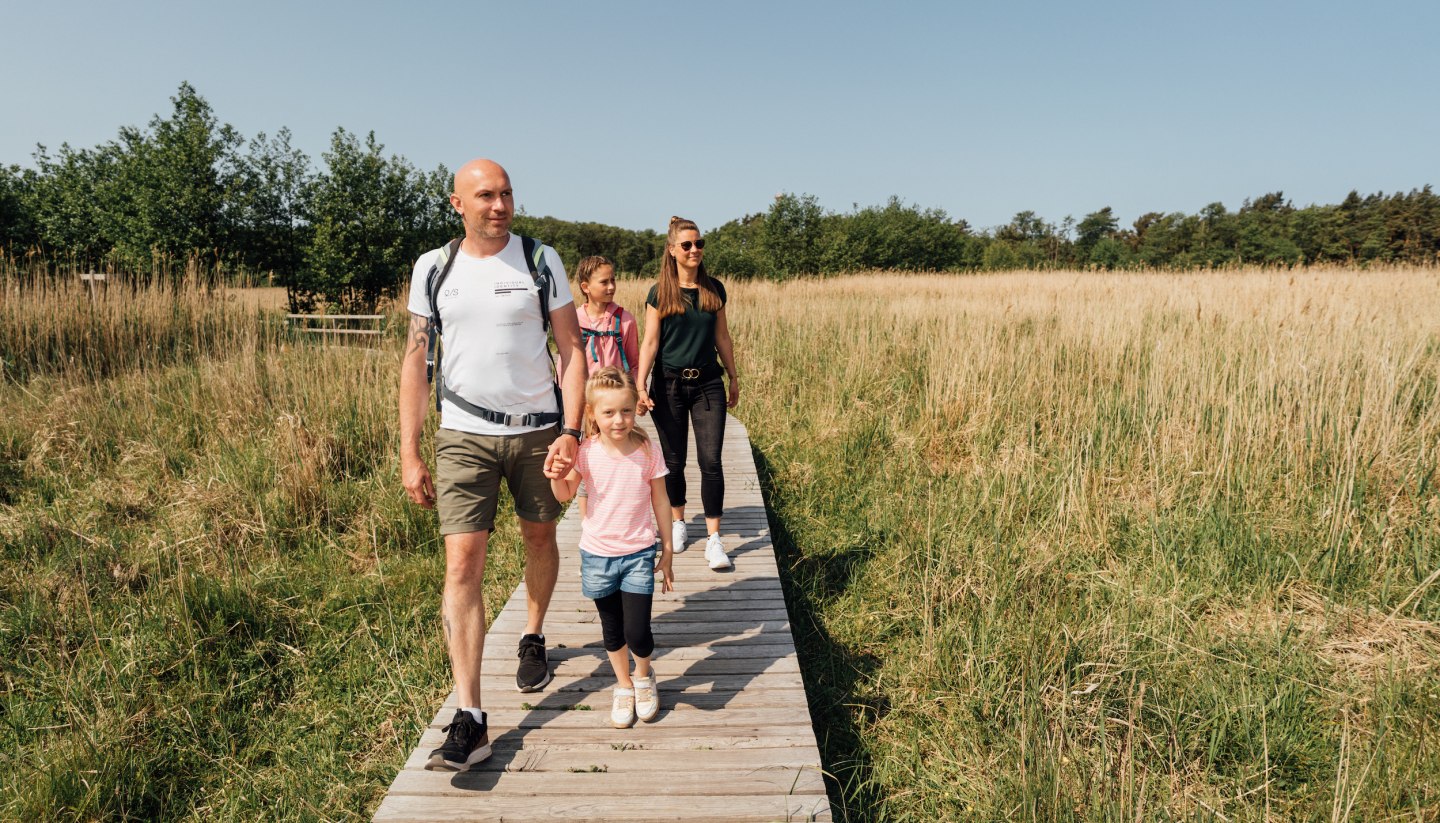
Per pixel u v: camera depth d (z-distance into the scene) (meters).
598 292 3.87
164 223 16.45
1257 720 3.08
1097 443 5.91
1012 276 25.31
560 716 2.77
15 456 6.50
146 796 3.06
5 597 4.34
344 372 8.19
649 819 2.25
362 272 17.41
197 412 7.39
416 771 2.46
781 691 2.95
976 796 2.90
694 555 4.34
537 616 2.95
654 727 2.71
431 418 7.12
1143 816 2.55
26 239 19.14
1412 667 3.33
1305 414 5.30
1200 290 11.08
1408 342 7.00
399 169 18.14
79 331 9.47
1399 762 2.79
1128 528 4.83
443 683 3.66
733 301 17.31
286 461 5.93
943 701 3.47
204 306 11.13
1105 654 3.52
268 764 3.29
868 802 2.93
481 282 2.45
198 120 16.61
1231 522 4.57
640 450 2.67
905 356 9.26
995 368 7.46
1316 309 7.88
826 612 4.31
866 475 6.31
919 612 4.06
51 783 2.95
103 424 7.03
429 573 4.81
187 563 4.78
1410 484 4.69
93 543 4.86
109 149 19.33
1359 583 4.02
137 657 3.75
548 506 2.67
